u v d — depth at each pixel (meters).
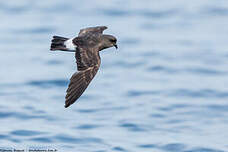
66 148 13.06
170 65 19.83
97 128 14.34
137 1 28.67
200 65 19.81
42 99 16.53
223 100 16.53
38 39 22.73
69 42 10.40
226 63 20.02
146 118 15.09
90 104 16.12
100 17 25.88
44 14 26.27
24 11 26.72
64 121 14.80
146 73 19.08
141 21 25.47
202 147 13.30
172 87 17.66
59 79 18.33
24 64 19.81
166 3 28.42
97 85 17.81
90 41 10.43
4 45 21.91
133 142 13.52
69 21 25.17
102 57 20.66
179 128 14.49
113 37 10.66
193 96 16.89
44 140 13.48
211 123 14.89
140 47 21.88
